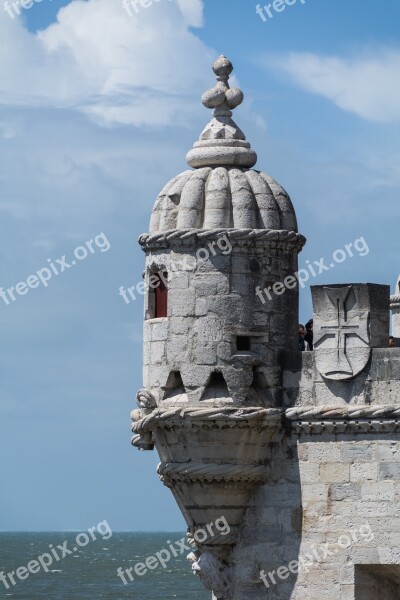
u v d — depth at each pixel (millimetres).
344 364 92750
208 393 94312
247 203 95062
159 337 95500
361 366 92375
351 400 92750
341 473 92750
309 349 100562
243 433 93688
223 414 93062
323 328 93625
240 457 94125
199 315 94375
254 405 94062
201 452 94188
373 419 91812
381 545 91500
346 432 92750
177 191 96062
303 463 93812
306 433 93750
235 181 95750
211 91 98250
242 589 95125
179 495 96125
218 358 94062
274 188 96938
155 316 96875
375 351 92375
